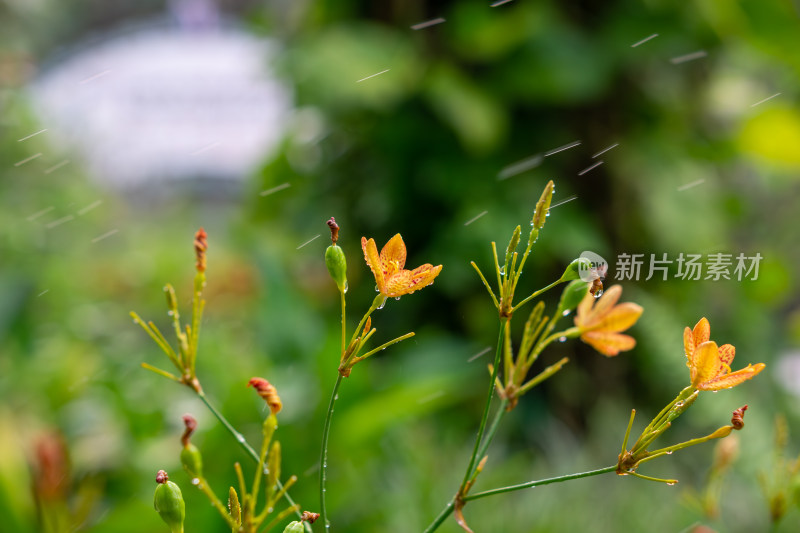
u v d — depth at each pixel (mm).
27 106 5004
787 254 4453
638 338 3180
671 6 3402
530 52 3367
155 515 1846
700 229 3613
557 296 3367
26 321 3893
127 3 8203
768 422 2510
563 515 2236
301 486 2016
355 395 2314
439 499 2307
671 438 2926
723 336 3551
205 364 3152
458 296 3424
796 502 1264
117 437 2617
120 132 6945
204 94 7137
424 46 3605
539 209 1096
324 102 3479
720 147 3773
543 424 3266
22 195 4879
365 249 1091
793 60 3375
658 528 2191
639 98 3584
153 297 5297
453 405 3305
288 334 2682
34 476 1804
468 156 3477
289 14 4688
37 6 7086
